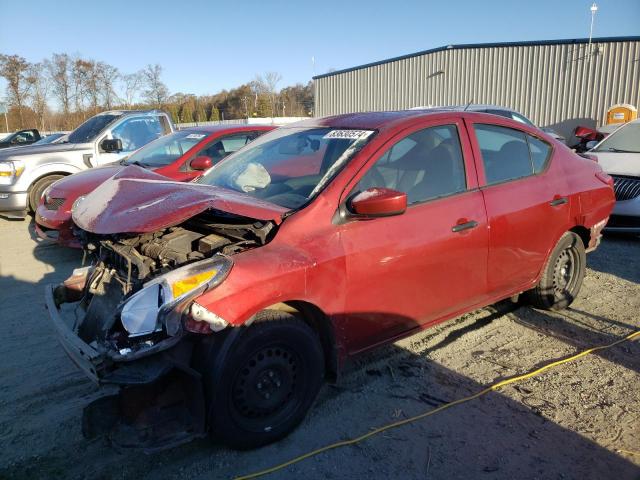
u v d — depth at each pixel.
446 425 3.21
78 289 3.72
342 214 3.17
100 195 3.54
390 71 27.73
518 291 4.35
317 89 32.25
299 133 4.11
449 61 24.97
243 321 2.73
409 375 3.78
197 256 2.99
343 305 3.14
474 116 4.06
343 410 3.36
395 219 3.35
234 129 7.46
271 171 3.75
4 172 8.56
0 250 7.25
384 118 3.80
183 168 6.89
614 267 6.20
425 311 3.62
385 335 3.45
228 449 2.98
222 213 3.35
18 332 4.54
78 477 2.79
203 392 2.71
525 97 22.89
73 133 9.83
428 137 3.71
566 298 4.82
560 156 4.63
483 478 2.77
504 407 3.39
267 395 2.92
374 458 2.92
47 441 3.08
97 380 2.56
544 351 4.12
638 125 8.36
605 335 4.39
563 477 2.77
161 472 2.82
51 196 6.49
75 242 6.14
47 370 3.89
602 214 4.86
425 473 2.80
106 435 2.62
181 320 2.58
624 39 20.16
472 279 3.85
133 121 9.57
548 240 4.38
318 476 2.78
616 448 2.99
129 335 2.59
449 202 3.66
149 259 3.12
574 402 3.43
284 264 2.87
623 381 3.67
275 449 2.99
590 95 21.22
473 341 4.30
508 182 4.10
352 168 3.29
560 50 21.73
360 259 3.16
